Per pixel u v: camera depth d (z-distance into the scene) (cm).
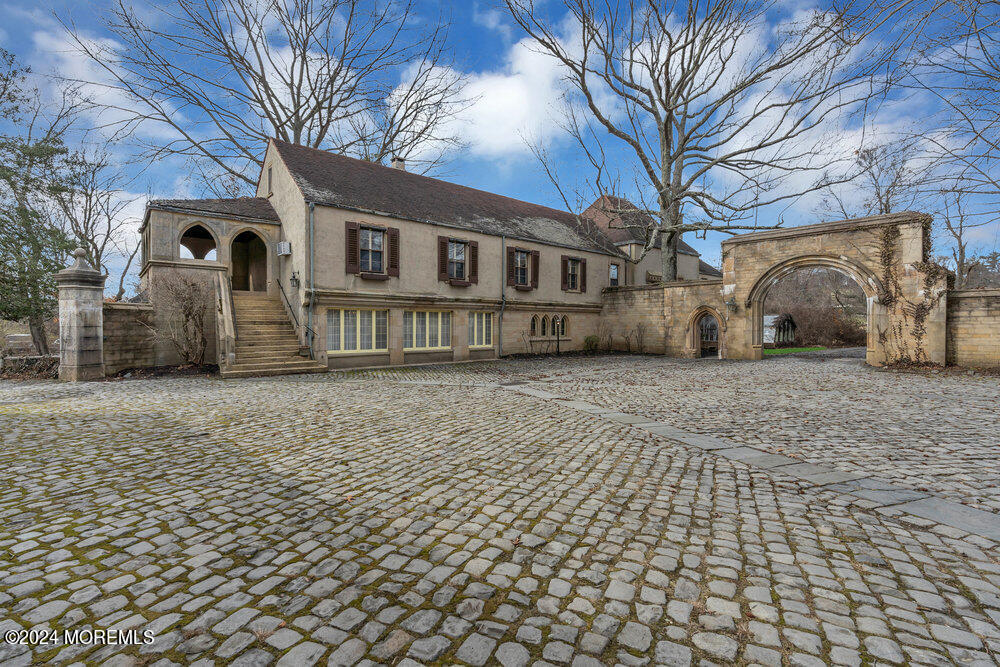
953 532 362
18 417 802
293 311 1703
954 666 215
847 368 1598
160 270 1597
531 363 1977
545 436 675
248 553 329
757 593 278
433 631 242
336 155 2103
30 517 392
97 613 259
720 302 2161
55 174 1773
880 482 477
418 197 2092
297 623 249
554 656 223
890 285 1602
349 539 351
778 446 618
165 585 288
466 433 693
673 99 2519
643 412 861
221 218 1716
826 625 247
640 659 221
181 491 453
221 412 851
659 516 393
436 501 427
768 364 1805
